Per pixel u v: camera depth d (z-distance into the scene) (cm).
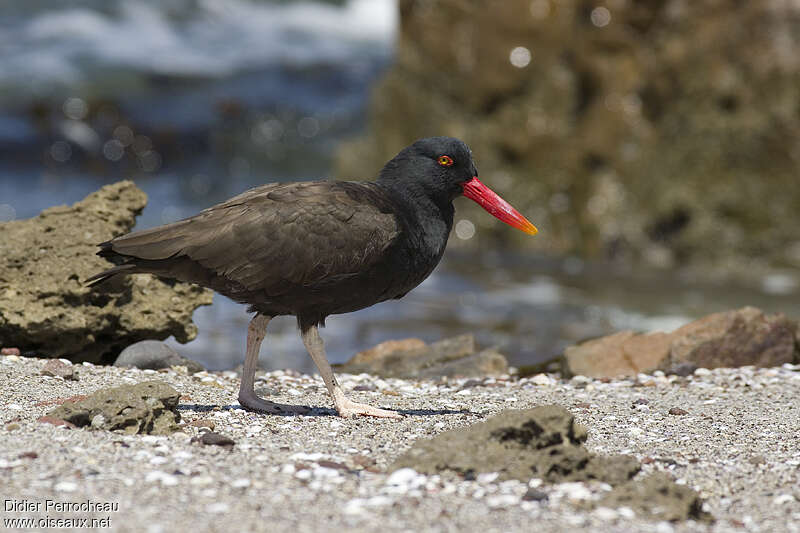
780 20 2181
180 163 3006
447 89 2402
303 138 3195
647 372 1197
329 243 825
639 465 691
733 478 699
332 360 1486
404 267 868
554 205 2303
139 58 3544
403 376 1216
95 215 1124
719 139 2214
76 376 949
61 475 632
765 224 2212
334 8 4469
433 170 898
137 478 636
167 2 4153
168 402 770
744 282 2073
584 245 2273
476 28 2344
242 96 3344
